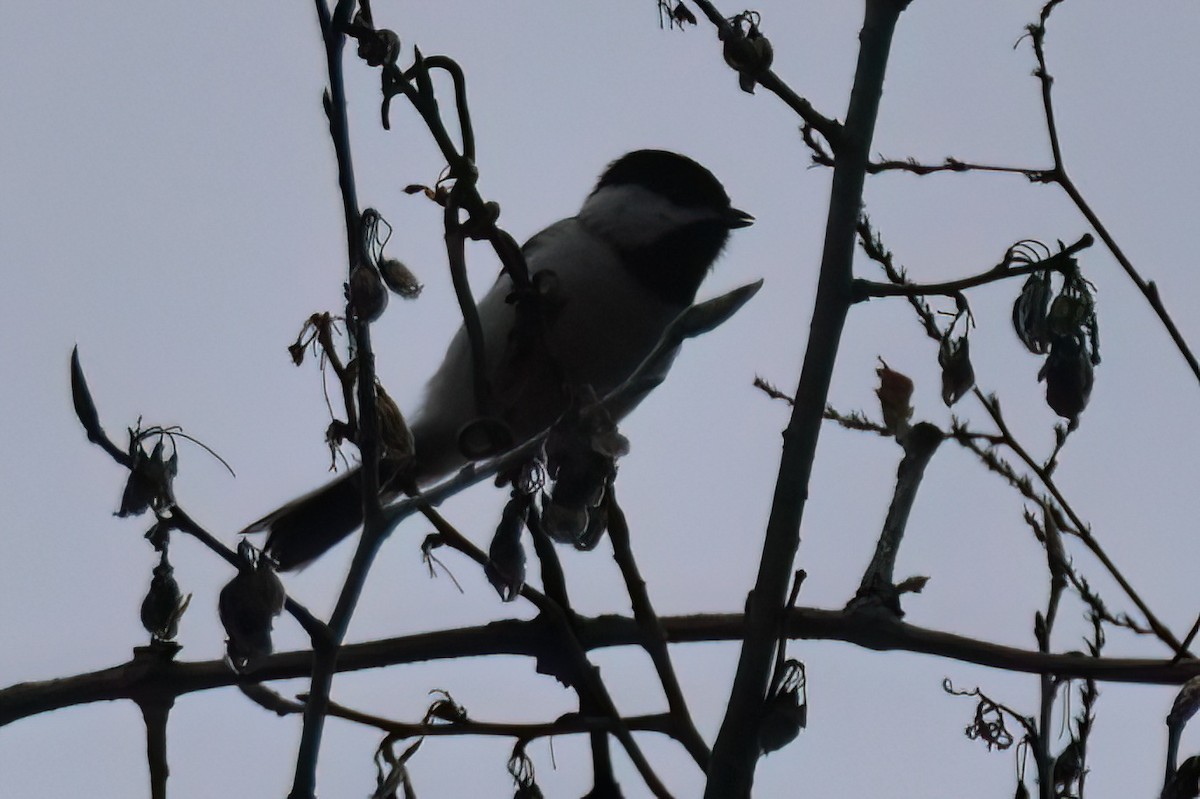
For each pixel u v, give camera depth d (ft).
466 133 15.70
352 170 13.64
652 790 14.26
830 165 16.15
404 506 13.99
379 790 14.38
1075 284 15.03
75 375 13.37
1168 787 13.65
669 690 14.94
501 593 14.82
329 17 13.64
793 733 13.58
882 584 16.53
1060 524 16.62
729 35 15.28
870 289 14.84
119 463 13.37
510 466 14.80
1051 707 15.70
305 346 14.10
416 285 13.76
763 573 14.16
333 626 13.41
